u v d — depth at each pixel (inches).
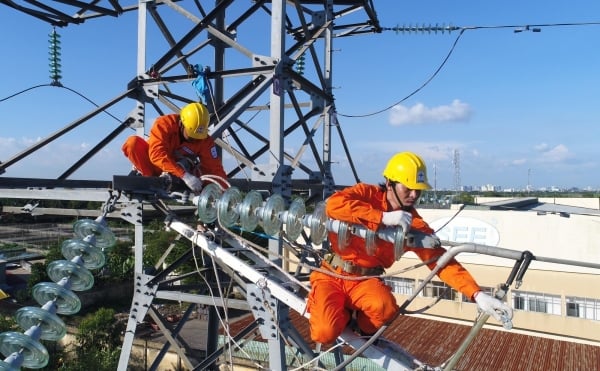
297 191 355.6
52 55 263.6
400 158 147.9
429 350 762.8
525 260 130.8
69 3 292.5
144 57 282.5
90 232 177.3
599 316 864.9
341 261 153.1
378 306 142.9
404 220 134.6
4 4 278.8
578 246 888.3
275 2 257.4
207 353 282.5
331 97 340.2
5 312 1071.6
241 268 185.6
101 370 746.8
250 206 170.9
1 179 223.6
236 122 316.8
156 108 285.7
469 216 973.8
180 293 244.8
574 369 697.0
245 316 819.4
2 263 1332.4
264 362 637.9
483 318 135.5
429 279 141.7
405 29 368.5
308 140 303.9
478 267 959.0
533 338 820.0
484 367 703.1
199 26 268.5
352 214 138.9
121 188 182.2
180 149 209.5
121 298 1316.4
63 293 160.1
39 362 155.9
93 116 252.2
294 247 248.2
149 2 283.6
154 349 783.1
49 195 204.5
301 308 169.9
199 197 182.4
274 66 253.8
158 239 1253.1
